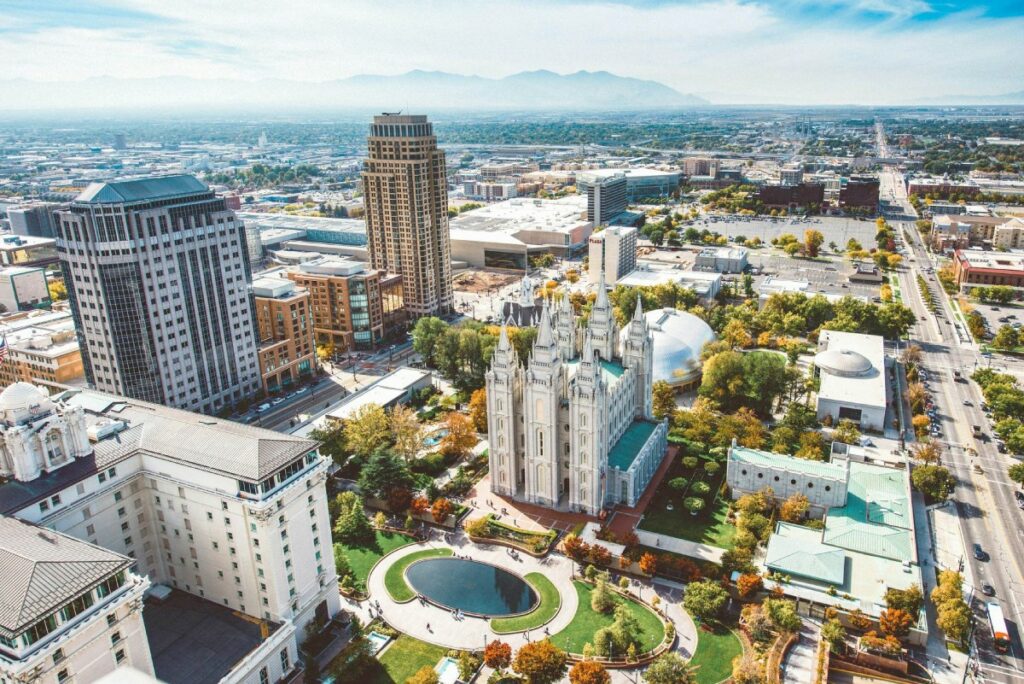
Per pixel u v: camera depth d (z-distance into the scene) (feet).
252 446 416.26
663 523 558.56
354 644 419.54
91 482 412.57
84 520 411.54
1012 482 610.24
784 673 406.00
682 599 475.72
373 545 542.98
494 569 514.68
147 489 444.55
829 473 555.28
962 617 423.23
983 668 413.80
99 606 333.21
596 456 549.95
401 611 472.44
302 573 435.12
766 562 484.33
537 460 577.84
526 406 563.48
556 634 449.48
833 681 403.13
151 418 462.60
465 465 653.30
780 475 567.18
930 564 504.43
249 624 422.41
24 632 298.15
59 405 426.51
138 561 448.65
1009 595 473.26
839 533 510.58
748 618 438.81
